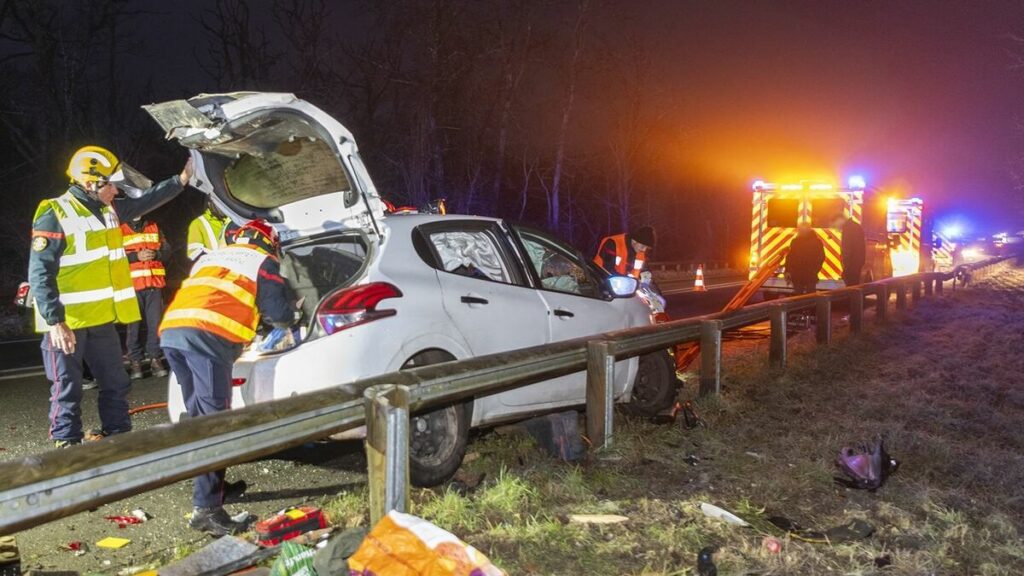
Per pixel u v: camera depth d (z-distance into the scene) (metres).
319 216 5.13
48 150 22.00
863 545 4.05
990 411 7.34
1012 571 3.87
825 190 16.36
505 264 5.71
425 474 4.70
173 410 4.96
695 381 8.48
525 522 4.18
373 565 2.92
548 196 33.09
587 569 3.70
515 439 5.74
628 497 4.68
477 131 30.62
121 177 5.56
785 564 3.80
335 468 5.39
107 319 5.48
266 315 4.39
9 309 15.90
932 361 9.98
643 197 43.09
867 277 17.78
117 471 2.72
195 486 4.16
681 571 3.67
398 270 4.88
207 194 5.34
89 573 3.56
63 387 5.39
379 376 3.83
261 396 4.47
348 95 28.58
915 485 5.02
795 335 12.04
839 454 5.53
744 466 5.29
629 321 6.62
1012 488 5.15
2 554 3.48
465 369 4.28
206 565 3.41
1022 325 14.26
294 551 3.24
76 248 5.32
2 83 21.70
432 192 29.27
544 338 5.68
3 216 21.00
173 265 22.53
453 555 2.85
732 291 24.64
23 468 2.49
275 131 4.64
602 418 5.47
